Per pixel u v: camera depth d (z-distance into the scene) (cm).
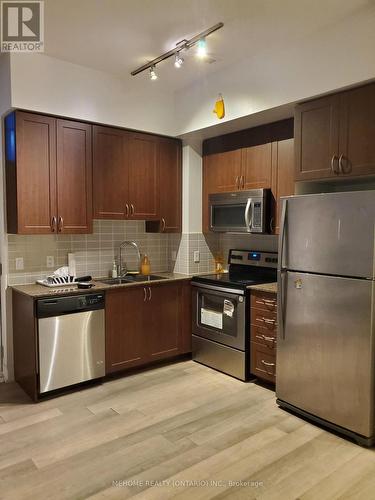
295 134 287
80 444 242
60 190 326
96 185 347
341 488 202
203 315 378
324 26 257
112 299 335
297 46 276
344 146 257
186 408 288
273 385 327
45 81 308
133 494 198
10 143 314
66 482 207
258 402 298
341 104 258
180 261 416
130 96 358
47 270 353
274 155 335
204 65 323
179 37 273
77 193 336
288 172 324
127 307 345
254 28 260
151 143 383
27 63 299
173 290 378
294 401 278
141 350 357
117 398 305
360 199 233
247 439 247
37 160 313
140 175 376
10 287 333
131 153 368
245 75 313
